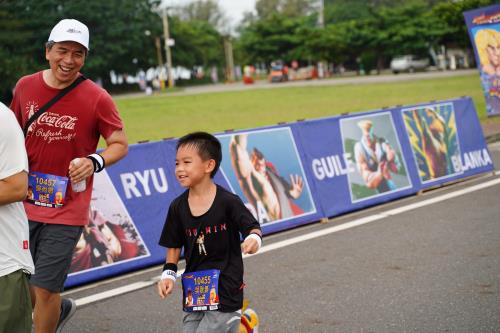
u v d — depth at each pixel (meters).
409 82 40.72
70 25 3.99
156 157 6.66
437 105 9.96
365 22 69.50
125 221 6.24
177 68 78.06
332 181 8.16
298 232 7.46
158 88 57.84
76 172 3.86
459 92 28.48
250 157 7.43
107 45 61.34
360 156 8.59
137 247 6.26
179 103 33.50
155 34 67.69
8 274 3.21
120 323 4.92
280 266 6.17
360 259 6.27
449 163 9.83
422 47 67.00
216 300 3.42
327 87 41.38
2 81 48.00
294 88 42.91
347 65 80.56
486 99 17.91
